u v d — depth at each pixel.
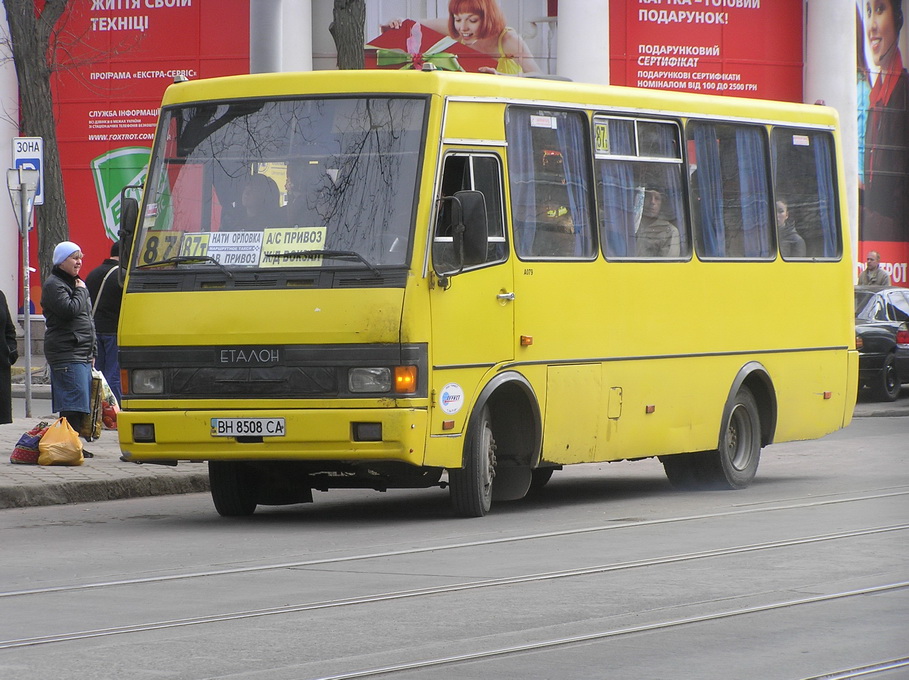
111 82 55.84
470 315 21.45
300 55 55.09
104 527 21.80
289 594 15.50
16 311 57.31
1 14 55.88
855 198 60.34
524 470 23.62
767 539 19.52
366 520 22.44
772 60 58.59
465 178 21.67
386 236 20.75
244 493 23.03
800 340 28.30
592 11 54.59
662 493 26.45
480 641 13.01
